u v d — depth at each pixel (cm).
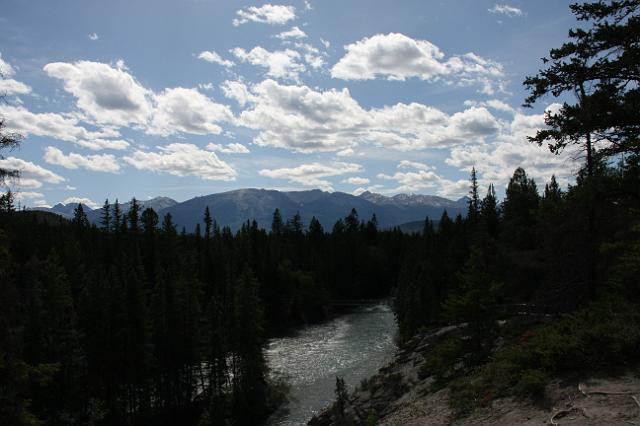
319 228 15825
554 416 1162
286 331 9000
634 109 1218
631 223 2078
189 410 4891
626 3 1207
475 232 6269
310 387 5078
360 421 3162
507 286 3788
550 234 2670
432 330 4547
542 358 1507
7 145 1579
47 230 8931
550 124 1331
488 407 1472
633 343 1375
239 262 9794
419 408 1912
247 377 4825
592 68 1273
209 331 5209
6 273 1770
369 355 6288
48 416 3747
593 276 2392
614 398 1151
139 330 4534
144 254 8869
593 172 1530
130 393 4628
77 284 6219
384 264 13625
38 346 3709
